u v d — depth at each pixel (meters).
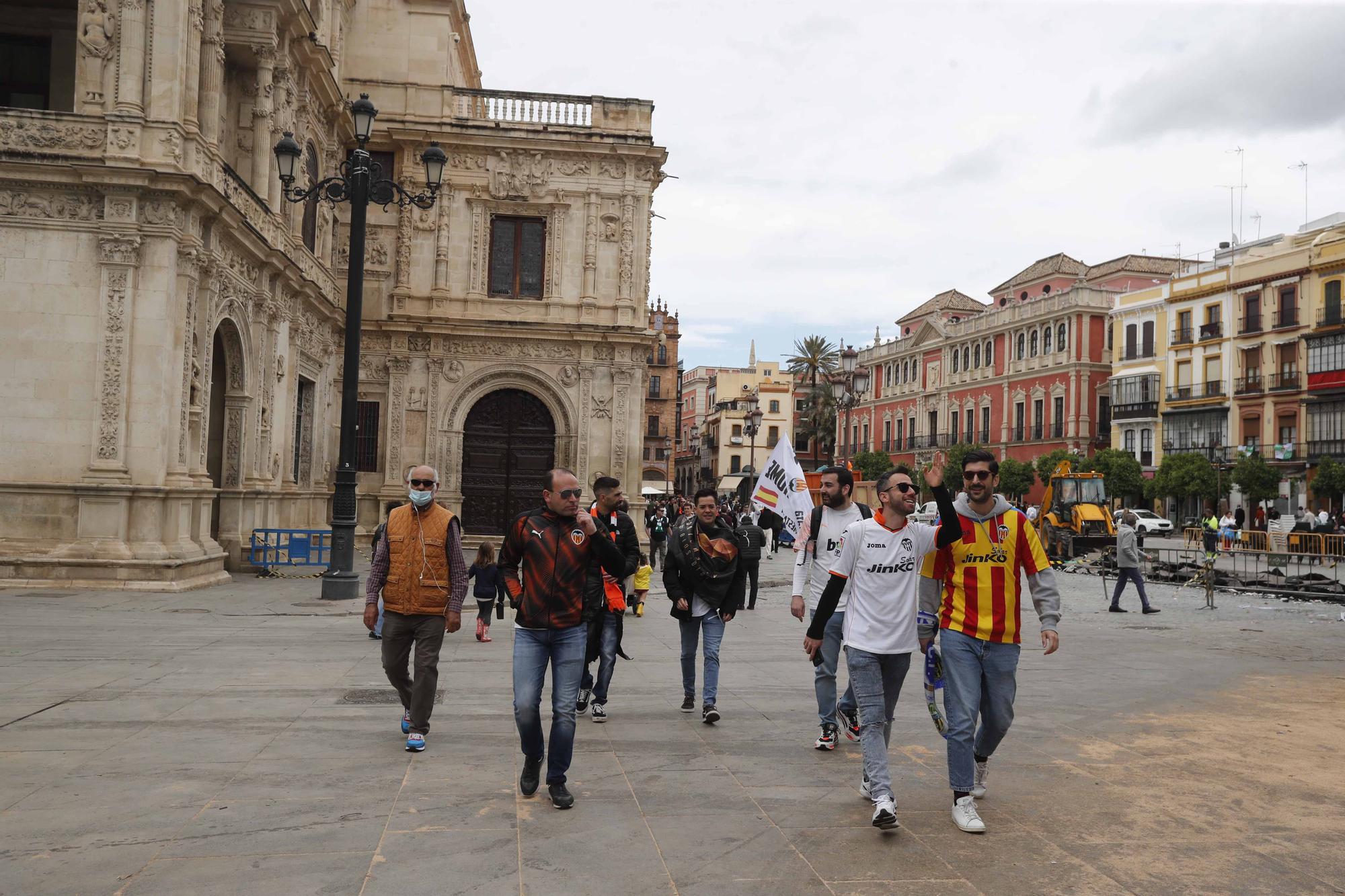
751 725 8.03
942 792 6.17
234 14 21.00
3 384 16.69
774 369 113.12
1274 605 19.81
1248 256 55.66
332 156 28.84
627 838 5.23
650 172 31.58
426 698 6.94
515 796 5.93
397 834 5.21
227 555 20.59
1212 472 50.62
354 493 16.75
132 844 4.98
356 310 16.88
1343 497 47.25
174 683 9.11
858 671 5.72
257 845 5.01
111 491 16.44
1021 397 68.75
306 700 8.50
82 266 16.84
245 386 21.00
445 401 30.75
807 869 4.83
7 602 14.74
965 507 5.75
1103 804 5.93
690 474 120.12
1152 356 60.44
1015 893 4.56
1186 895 4.56
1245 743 7.48
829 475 7.46
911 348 83.25
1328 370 49.38
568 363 31.14
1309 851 5.14
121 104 16.58
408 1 31.09
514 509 31.25
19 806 5.54
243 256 20.20
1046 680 10.27
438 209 30.75
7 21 20.89
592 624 7.15
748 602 18.16
